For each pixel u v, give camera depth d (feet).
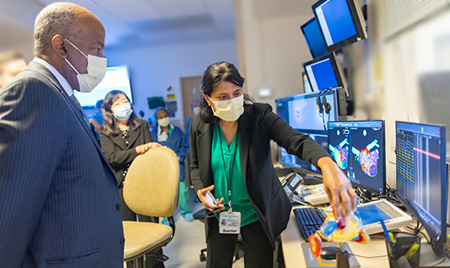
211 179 4.16
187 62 19.13
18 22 8.06
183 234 9.39
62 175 2.45
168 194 4.67
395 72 4.82
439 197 2.54
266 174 3.85
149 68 19.25
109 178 2.99
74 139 2.49
